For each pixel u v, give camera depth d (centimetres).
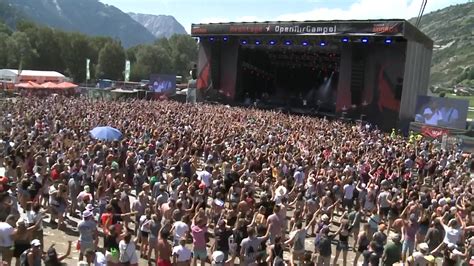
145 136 2580
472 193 1945
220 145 2444
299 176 1891
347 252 1425
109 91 6150
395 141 3384
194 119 3475
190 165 1889
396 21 4188
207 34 5459
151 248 1255
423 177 2395
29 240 1057
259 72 5969
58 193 1476
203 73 5719
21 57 9962
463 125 3694
